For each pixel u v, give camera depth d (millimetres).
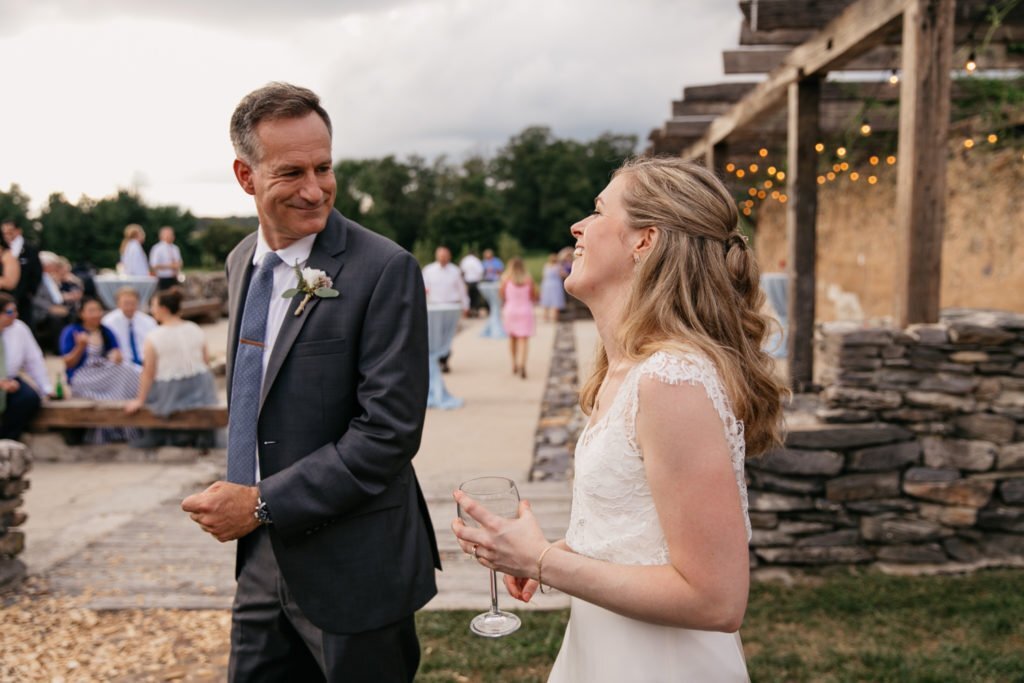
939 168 3998
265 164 1862
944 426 3941
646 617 1176
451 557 4211
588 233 1378
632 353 1255
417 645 2104
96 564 4168
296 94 1880
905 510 3975
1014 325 3842
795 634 3318
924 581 3785
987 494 3885
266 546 2006
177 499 5359
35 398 6367
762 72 6547
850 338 3971
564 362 11461
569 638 1459
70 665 3107
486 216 52844
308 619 1896
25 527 4789
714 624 1126
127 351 7297
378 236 2000
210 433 6578
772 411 1312
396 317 1877
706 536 1120
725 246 1333
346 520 1888
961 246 8219
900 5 4160
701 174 1359
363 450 1809
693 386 1144
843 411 4008
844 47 5023
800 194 6121
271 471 1914
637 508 1217
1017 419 3854
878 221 10211
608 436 1245
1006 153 7422
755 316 1315
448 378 10336
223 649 3250
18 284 9984
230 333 2086
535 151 60344
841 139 9609
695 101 8555
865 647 3176
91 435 6566
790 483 3984
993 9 4637
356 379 1914
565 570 1246
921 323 4039
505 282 10211
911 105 4012
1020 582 3703
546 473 5773
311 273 1896
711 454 1131
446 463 6137
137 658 3170
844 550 3984
